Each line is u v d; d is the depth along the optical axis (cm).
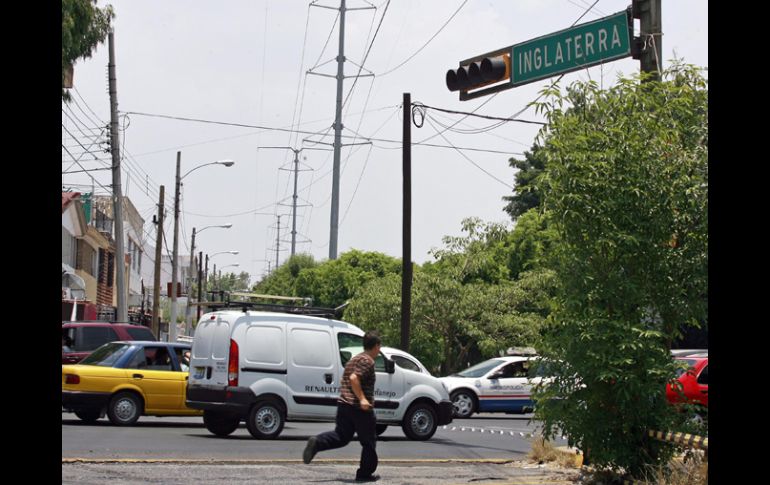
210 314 2280
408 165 3684
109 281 7419
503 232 4600
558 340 1421
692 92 1438
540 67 1984
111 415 2420
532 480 1551
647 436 1399
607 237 1376
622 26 1809
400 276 4578
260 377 2189
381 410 2325
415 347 4325
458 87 2153
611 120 1431
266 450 1952
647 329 1376
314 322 2286
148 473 1526
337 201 6078
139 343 2512
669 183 1384
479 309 4322
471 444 2317
